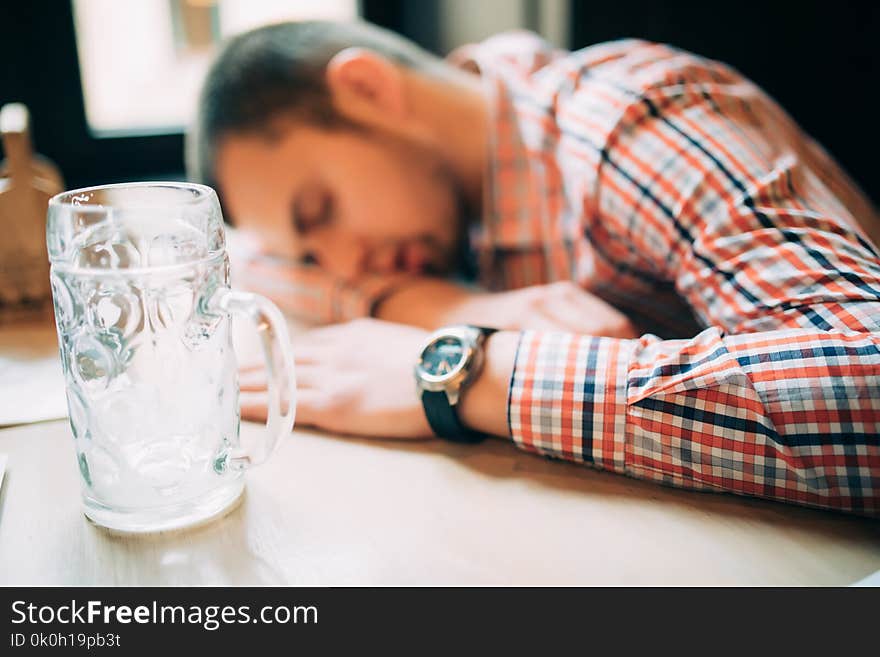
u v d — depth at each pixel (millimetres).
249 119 816
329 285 872
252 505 516
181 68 1230
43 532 490
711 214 650
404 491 531
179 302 474
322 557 463
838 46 1254
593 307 772
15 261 845
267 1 1260
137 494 481
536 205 897
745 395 513
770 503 519
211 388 486
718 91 751
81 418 480
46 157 1165
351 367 657
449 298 834
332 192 847
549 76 885
